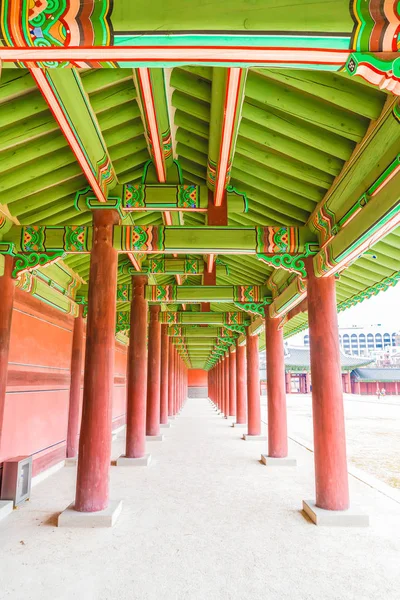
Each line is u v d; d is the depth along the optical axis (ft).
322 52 7.86
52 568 14.07
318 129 16.63
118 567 14.16
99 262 20.90
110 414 20.10
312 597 12.30
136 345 33.99
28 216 23.13
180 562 14.61
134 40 7.64
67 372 34.32
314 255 21.81
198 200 21.59
